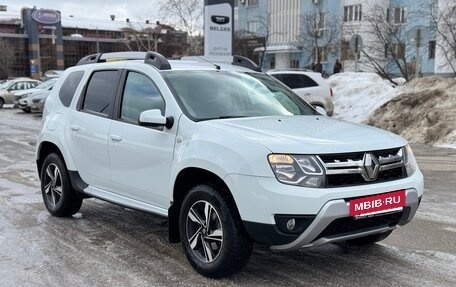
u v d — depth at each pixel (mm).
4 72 80562
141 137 5172
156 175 5020
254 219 4117
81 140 6016
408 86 17125
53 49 84625
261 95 5602
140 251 5348
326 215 3982
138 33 52125
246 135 4352
